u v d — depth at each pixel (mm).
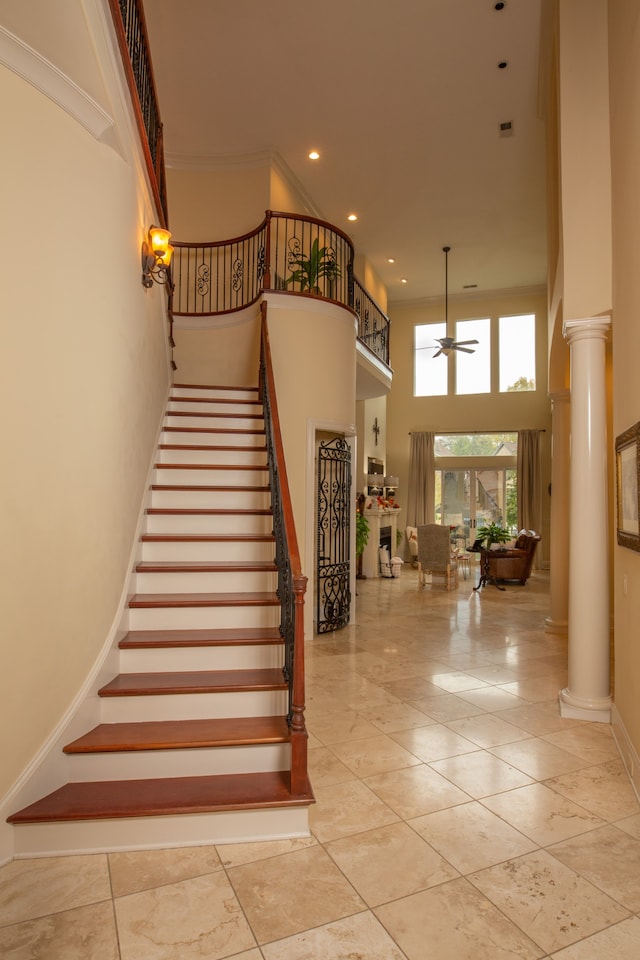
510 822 2607
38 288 2402
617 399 3580
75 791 2500
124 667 3150
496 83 6195
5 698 2248
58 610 2525
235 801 2428
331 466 6441
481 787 2928
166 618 3438
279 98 6477
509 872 2250
